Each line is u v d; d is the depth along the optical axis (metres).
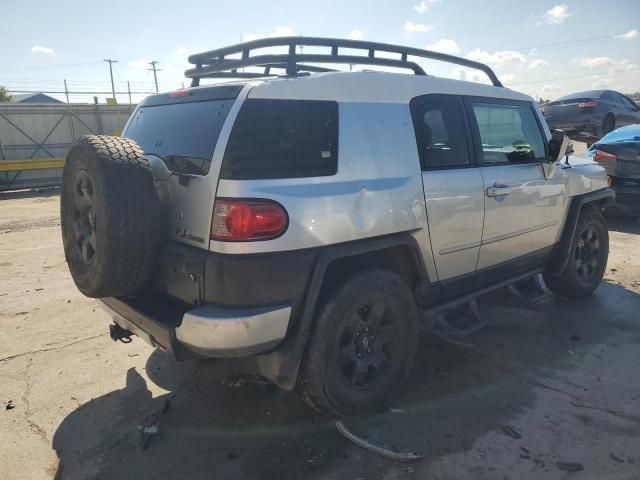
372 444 2.91
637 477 2.62
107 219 2.65
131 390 3.59
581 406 3.27
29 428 3.15
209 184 2.65
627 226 8.38
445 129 3.61
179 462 2.83
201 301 2.68
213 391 3.57
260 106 2.74
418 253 3.33
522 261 4.35
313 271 2.76
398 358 3.31
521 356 4.01
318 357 2.88
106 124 20.39
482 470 2.69
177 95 3.25
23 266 6.93
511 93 4.35
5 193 17.03
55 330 4.65
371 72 3.28
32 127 18.88
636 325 4.59
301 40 3.14
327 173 2.87
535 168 4.30
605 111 15.32
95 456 2.89
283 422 3.18
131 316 2.99
